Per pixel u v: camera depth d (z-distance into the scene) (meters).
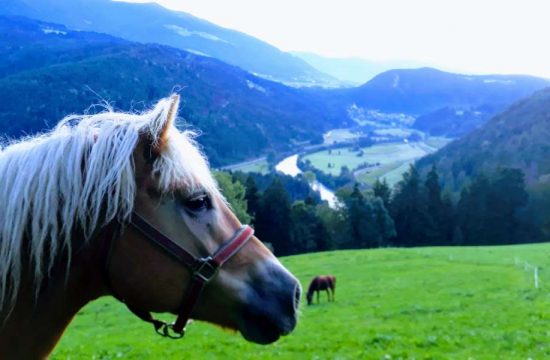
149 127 3.35
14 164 3.29
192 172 3.44
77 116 3.63
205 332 18.59
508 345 15.05
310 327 19.61
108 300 30.28
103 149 3.28
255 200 72.06
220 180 55.56
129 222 3.29
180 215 3.37
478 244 79.19
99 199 3.21
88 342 18.44
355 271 39.03
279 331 3.50
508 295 25.67
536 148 122.62
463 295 26.41
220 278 3.43
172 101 3.32
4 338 3.22
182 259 3.33
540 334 16.23
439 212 79.81
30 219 3.23
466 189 79.75
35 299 3.26
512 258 43.22
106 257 3.29
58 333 3.36
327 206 78.31
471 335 16.50
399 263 42.03
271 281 3.55
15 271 3.19
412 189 80.12
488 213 78.56
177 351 16.14
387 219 75.19
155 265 3.31
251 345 16.42
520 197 78.12
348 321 20.98
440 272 36.44
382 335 16.83
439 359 13.93
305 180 127.94
